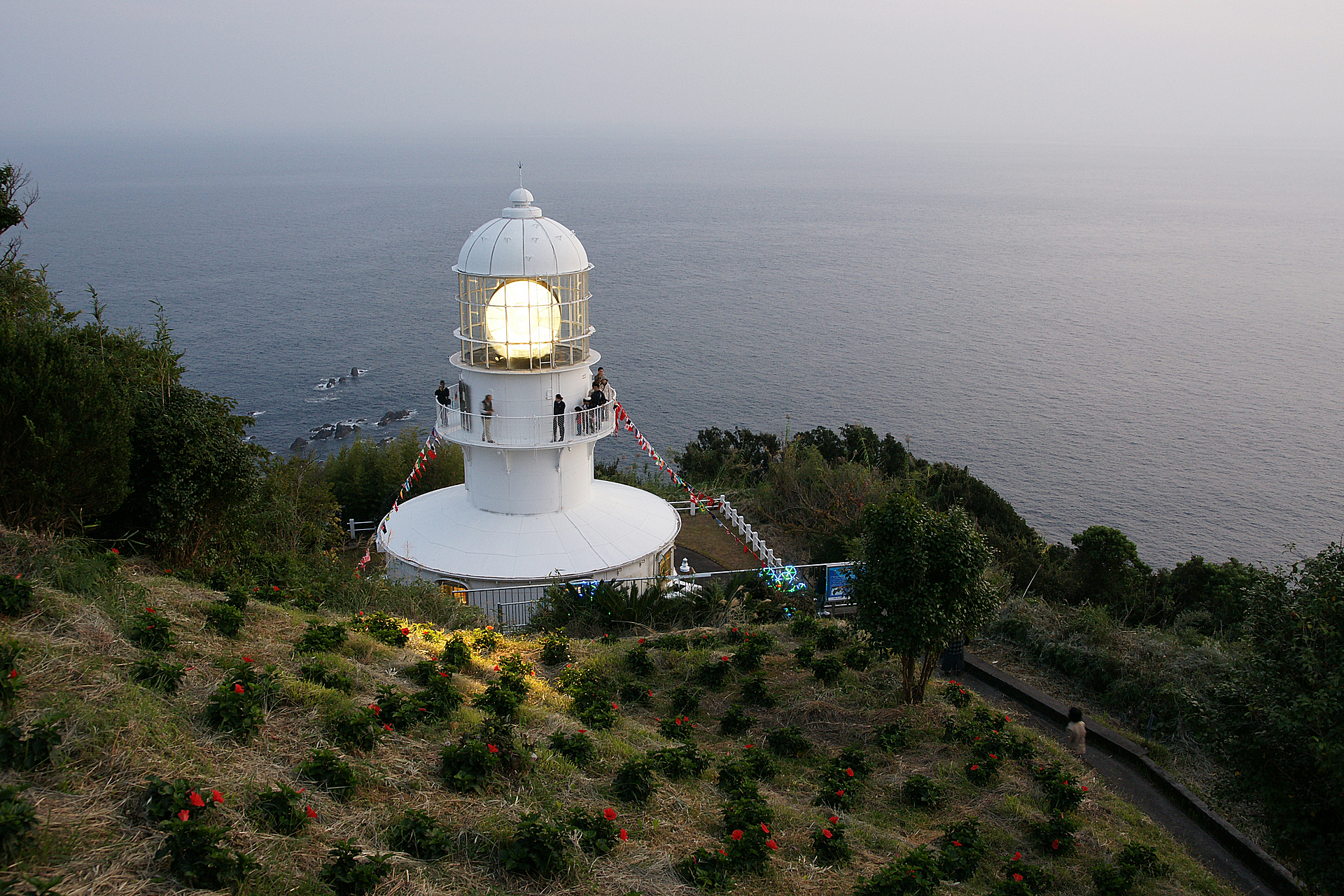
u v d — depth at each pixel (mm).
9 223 20250
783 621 22016
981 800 14109
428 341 99938
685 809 11625
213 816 8539
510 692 13680
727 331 107875
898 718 16359
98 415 14023
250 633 13727
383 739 11242
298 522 24078
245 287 129375
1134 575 27016
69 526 14141
